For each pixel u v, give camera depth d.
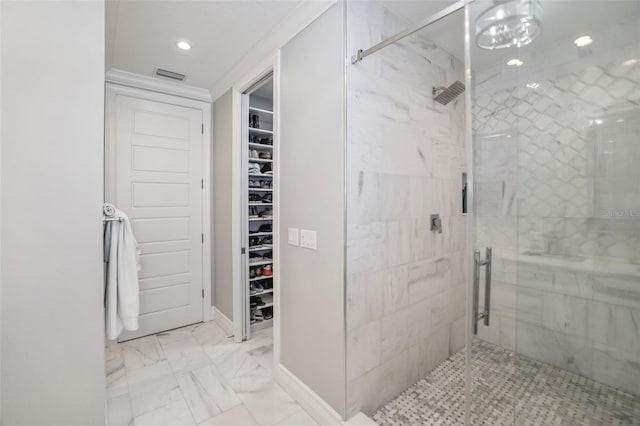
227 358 2.33
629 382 0.87
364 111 1.60
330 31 1.57
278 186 1.99
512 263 1.07
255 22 1.86
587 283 0.93
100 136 1.27
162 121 2.78
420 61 1.96
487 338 1.13
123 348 2.48
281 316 1.99
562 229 0.96
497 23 1.06
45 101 1.16
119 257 1.60
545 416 1.01
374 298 1.67
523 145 1.03
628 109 0.83
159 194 2.77
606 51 0.86
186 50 2.21
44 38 1.16
